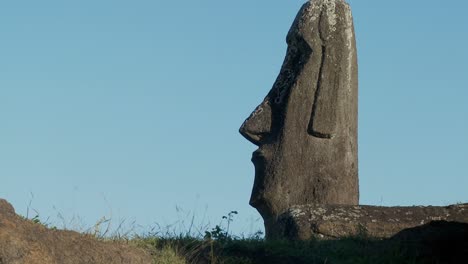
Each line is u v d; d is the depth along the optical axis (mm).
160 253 27125
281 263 27766
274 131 36656
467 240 28594
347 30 36875
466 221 30781
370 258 28172
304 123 36250
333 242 29500
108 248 25172
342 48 36625
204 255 27672
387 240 29312
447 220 30688
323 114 36125
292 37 37188
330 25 36750
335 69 36500
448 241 28719
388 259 28109
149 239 28250
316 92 36406
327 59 36531
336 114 36250
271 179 36000
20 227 23141
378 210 31062
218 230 29188
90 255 24391
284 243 29062
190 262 27266
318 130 36000
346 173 36188
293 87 36531
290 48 37438
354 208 31188
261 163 36469
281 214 32344
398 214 30859
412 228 29438
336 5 37031
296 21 37219
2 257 22125
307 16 37000
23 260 22344
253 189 36469
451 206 31391
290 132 36219
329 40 36625
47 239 23562
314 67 36531
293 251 28484
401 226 30422
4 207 23906
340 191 35906
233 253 28125
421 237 29109
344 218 30688
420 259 28266
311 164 35969
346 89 36594
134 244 27266
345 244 29266
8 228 22641
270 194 35812
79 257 24078
